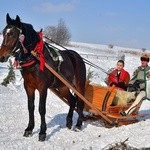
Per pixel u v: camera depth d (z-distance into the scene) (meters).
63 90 8.84
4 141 7.34
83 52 44.47
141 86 9.20
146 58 9.35
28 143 7.34
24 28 7.31
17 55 7.35
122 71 9.83
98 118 9.72
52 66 7.80
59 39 54.50
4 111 10.00
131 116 8.93
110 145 6.51
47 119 9.65
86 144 7.18
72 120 9.12
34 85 7.72
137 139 7.32
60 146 7.28
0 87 13.48
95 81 17.22
